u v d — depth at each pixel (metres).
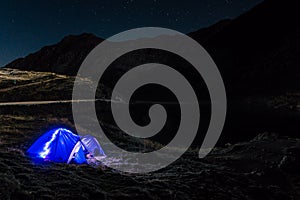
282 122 49.31
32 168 11.43
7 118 23.14
